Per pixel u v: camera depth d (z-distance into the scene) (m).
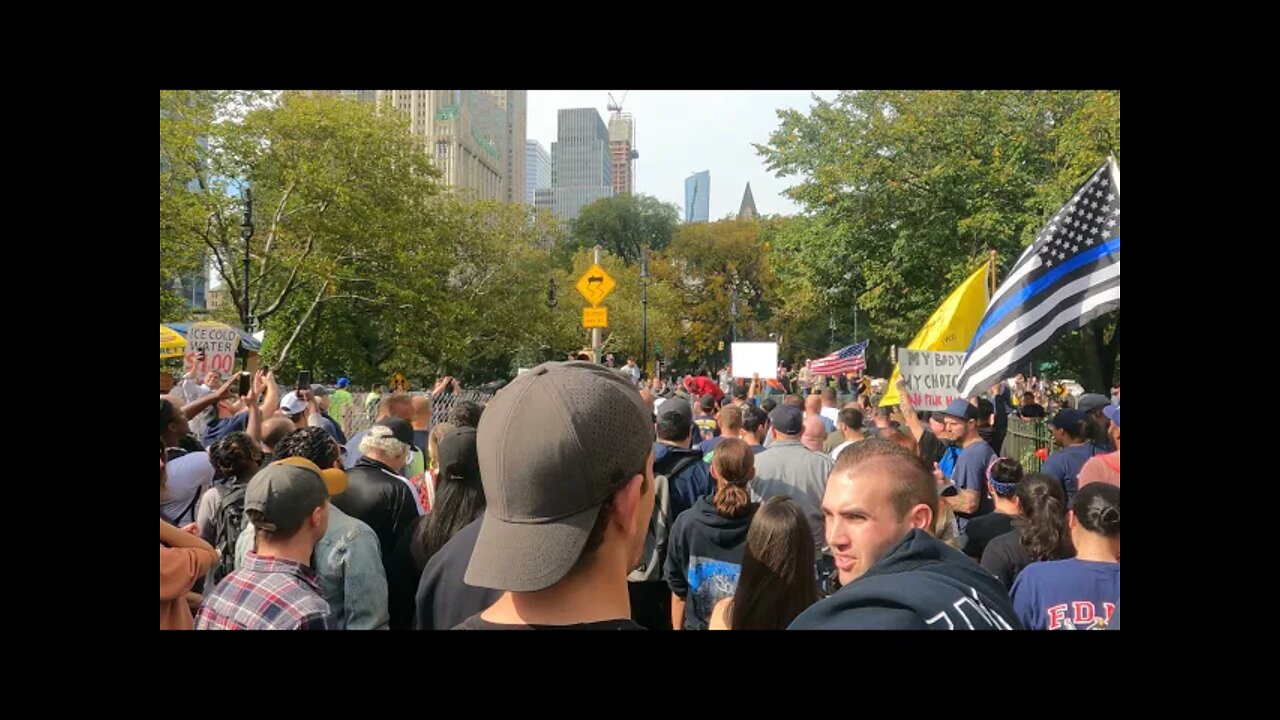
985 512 5.85
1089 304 5.71
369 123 34.22
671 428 5.54
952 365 7.62
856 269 24.69
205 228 30.41
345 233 33.72
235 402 7.80
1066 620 3.12
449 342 39.34
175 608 2.76
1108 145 17.00
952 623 1.79
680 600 4.21
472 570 1.59
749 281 67.75
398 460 4.52
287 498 2.93
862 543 2.36
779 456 5.33
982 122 21.72
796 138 26.97
